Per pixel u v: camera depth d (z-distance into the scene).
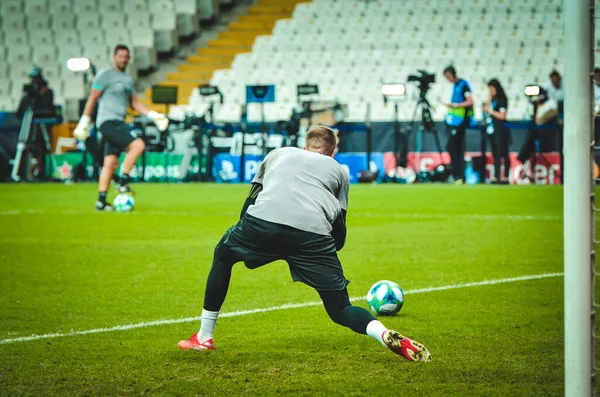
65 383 7.21
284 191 7.65
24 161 38.28
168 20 48.47
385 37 46.03
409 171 36.81
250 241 7.70
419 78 35.69
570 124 5.46
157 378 7.35
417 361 7.09
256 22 51.69
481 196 28.52
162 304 10.92
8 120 38.78
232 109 43.44
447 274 13.26
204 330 8.31
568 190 5.48
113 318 10.03
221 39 50.56
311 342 8.67
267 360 7.95
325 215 7.66
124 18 47.84
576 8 5.43
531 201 26.62
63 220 21.39
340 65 45.31
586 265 5.44
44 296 11.50
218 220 21.45
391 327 9.41
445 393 6.86
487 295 11.42
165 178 39.06
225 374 7.46
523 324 9.56
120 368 7.69
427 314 10.13
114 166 23.91
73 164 39.12
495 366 7.70
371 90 43.28
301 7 49.16
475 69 43.31
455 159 35.12
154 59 47.25
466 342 8.66
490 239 17.55
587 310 5.44
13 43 46.56
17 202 26.89
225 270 8.12
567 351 5.50
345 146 37.28
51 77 44.91
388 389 6.97
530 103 36.50
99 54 45.91
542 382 7.18
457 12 47.03
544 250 15.94
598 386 7.09
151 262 14.59
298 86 36.09
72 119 43.19
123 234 18.61
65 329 9.42
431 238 17.77
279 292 11.69
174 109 43.72
